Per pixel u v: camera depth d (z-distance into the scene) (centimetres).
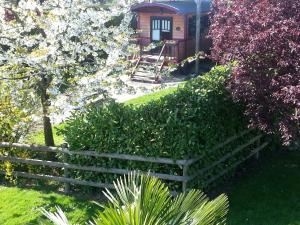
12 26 840
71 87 845
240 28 717
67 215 714
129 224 328
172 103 746
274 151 986
